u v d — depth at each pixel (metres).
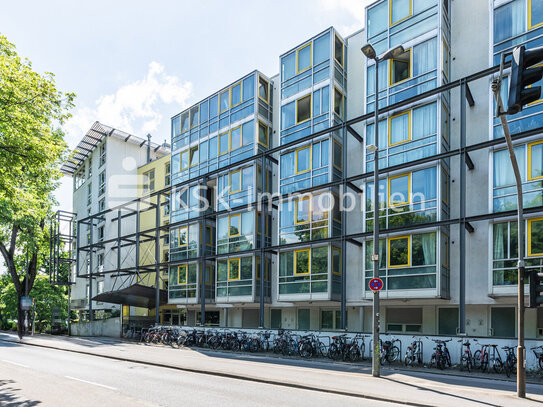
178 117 33.22
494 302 16.83
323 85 22.94
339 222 22.03
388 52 13.98
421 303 18.61
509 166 15.83
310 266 21.84
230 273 26.44
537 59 6.68
